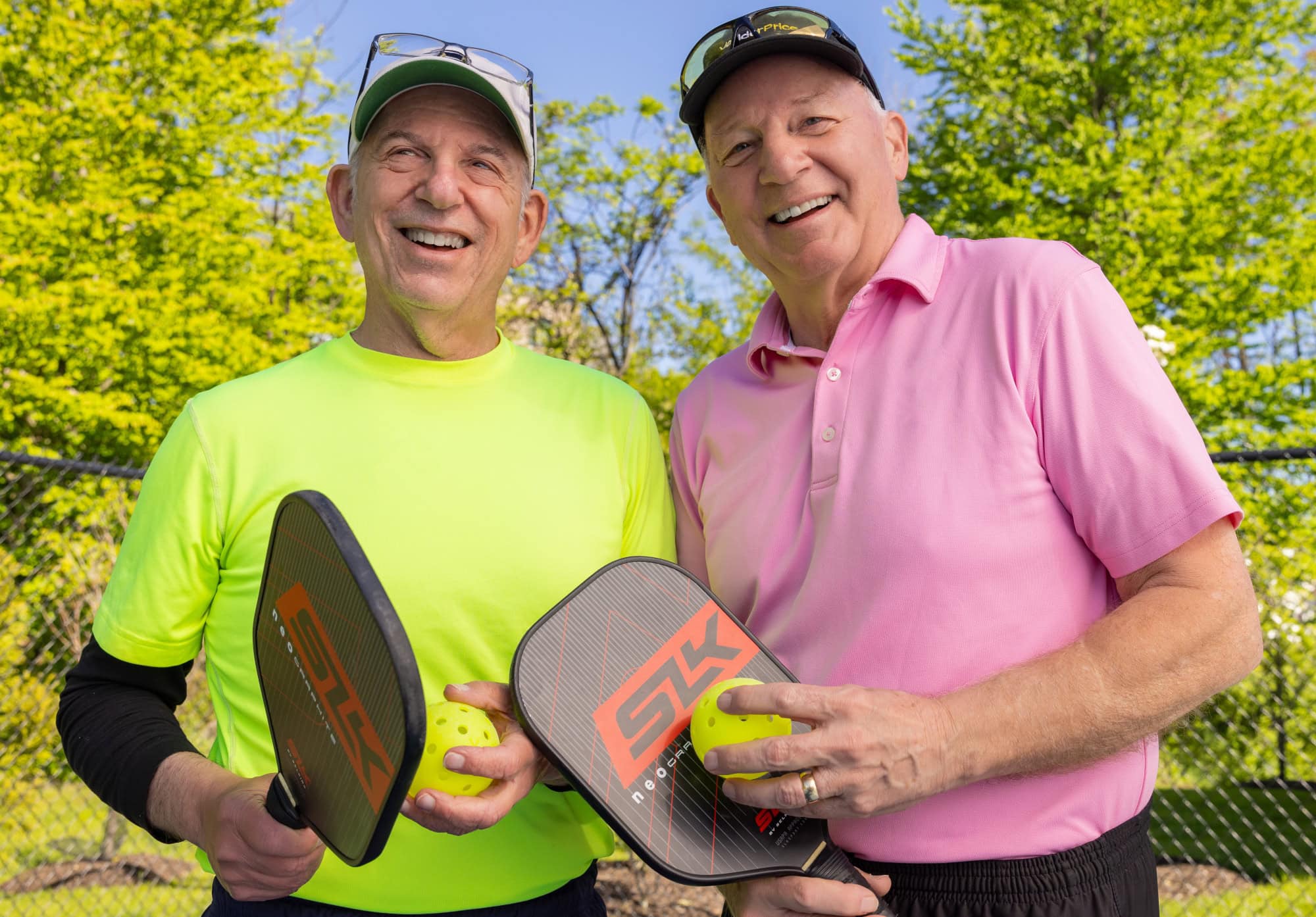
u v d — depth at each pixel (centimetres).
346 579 83
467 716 107
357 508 133
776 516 145
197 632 139
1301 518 539
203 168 861
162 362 768
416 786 104
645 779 114
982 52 1045
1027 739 109
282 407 138
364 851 85
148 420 746
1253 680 414
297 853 102
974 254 141
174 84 839
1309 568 391
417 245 140
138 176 799
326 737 91
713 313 1209
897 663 126
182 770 119
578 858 141
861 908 112
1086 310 126
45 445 758
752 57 144
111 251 790
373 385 141
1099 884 122
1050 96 993
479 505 136
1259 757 422
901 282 140
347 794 88
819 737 104
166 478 135
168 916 471
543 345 1244
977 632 123
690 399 170
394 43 141
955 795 123
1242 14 946
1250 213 902
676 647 124
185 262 848
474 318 145
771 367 157
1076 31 1013
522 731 113
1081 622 126
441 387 142
